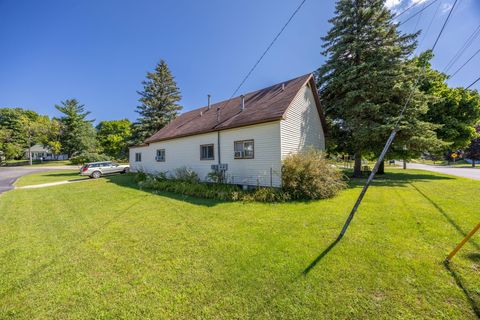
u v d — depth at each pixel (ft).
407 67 36.83
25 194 31.83
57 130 126.11
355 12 38.68
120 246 12.47
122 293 8.06
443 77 44.62
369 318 6.51
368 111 37.37
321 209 19.01
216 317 6.75
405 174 50.88
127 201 25.09
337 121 44.60
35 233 15.07
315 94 37.11
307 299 7.39
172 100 83.25
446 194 24.48
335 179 25.41
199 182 35.96
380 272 8.88
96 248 12.26
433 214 16.72
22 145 131.64
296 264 9.70
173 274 9.27
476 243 11.41
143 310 7.13
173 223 16.55
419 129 34.91
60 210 21.68
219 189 27.81
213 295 7.77
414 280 8.25
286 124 28.71
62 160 148.66
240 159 31.22
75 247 12.48
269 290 7.95
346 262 9.76
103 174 57.47
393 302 7.14
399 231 13.41
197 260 10.45
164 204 23.09
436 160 133.80
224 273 9.20
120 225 16.38
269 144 27.96
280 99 30.83
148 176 42.37
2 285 8.77
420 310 6.77
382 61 36.68
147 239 13.44
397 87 34.55
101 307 7.32
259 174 28.96
